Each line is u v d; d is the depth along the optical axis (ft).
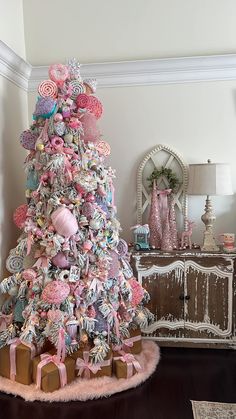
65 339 6.91
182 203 9.48
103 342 7.16
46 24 9.65
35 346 7.10
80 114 7.29
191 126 9.46
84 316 7.08
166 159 9.55
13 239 8.89
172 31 9.35
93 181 7.05
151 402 6.61
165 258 8.47
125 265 7.88
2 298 8.27
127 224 9.86
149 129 9.57
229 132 9.39
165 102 9.46
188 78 9.32
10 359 7.08
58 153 6.97
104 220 7.30
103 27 9.50
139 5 9.36
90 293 7.06
